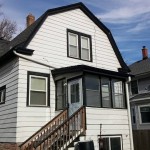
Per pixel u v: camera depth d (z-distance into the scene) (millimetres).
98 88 12281
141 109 25312
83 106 11156
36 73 12492
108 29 16453
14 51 11867
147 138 17078
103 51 15875
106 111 12289
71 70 12055
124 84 13984
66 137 9984
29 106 11828
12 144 11297
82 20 15438
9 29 35094
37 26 13070
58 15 14305
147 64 27344
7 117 12156
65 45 14102
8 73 12859
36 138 10805
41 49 12977
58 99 12922
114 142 12312
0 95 13422
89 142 9648
